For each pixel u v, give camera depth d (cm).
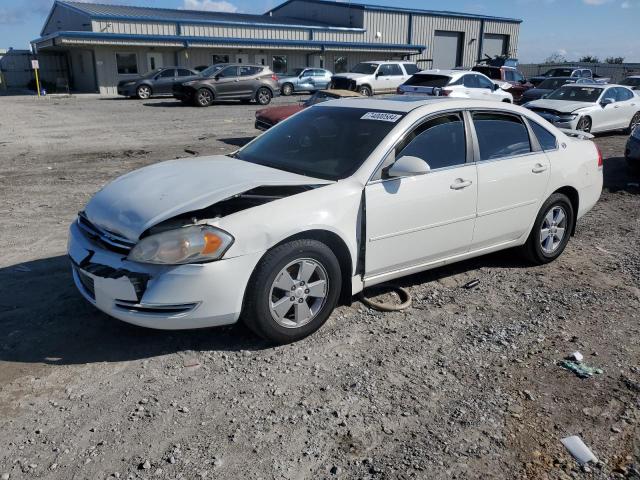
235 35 3838
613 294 496
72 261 384
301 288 384
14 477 264
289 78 3141
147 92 2795
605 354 392
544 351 394
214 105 2509
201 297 345
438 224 450
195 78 2414
